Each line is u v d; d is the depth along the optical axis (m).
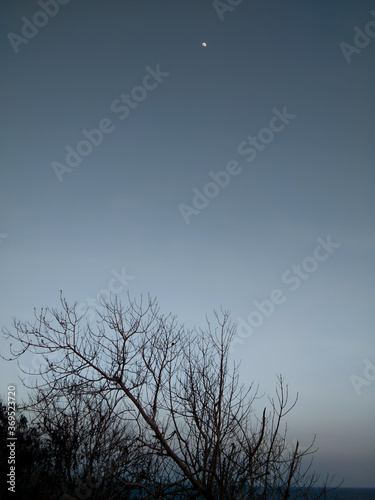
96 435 10.38
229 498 8.53
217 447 9.08
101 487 9.38
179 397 9.85
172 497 9.21
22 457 10.20
